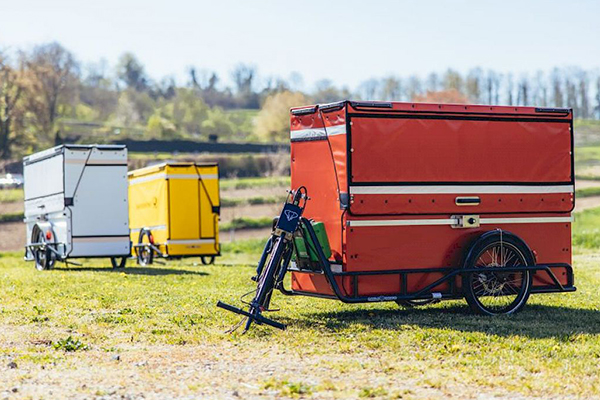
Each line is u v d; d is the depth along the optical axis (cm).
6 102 9744
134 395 790
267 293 1185
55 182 2236
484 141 1255
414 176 1216
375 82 14950
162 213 2509
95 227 2195
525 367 886
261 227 5094
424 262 1227
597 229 3816
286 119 10456
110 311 1309
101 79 17112
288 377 854
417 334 1064
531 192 1281
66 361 941
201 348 1007
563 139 1302
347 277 1202
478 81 13450
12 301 1431
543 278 1295
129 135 11356
